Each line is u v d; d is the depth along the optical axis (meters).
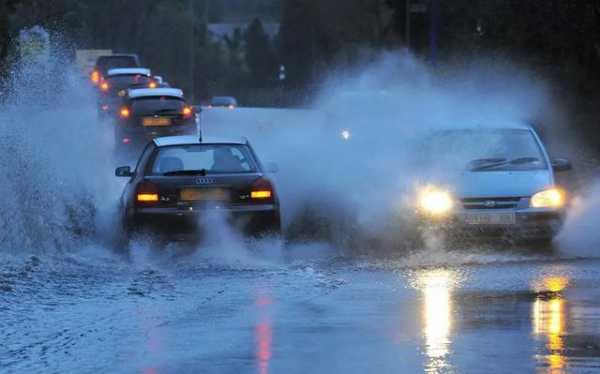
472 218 46.19
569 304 33.06
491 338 28.19
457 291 36.00
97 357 26.86
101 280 38.84
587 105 114.81
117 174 50.78
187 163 47.09
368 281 38.59
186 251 45.50
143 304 34.09
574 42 115.12
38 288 36.72
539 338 28.08
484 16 126.06
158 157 47.03
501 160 49.50
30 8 125.12
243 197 45.34
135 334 29.52
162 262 43.84
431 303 33.72
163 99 93.44
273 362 26.02
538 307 32.62
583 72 115.88
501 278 38.75
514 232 46.19
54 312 32.75
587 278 38.31
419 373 24.59
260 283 38.22
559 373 24.34
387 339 28.39
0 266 40.50
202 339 28.75
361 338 28.58
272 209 45.50
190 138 48.88
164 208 44.94
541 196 46.72
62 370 25.66
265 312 32.53
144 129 91.75
